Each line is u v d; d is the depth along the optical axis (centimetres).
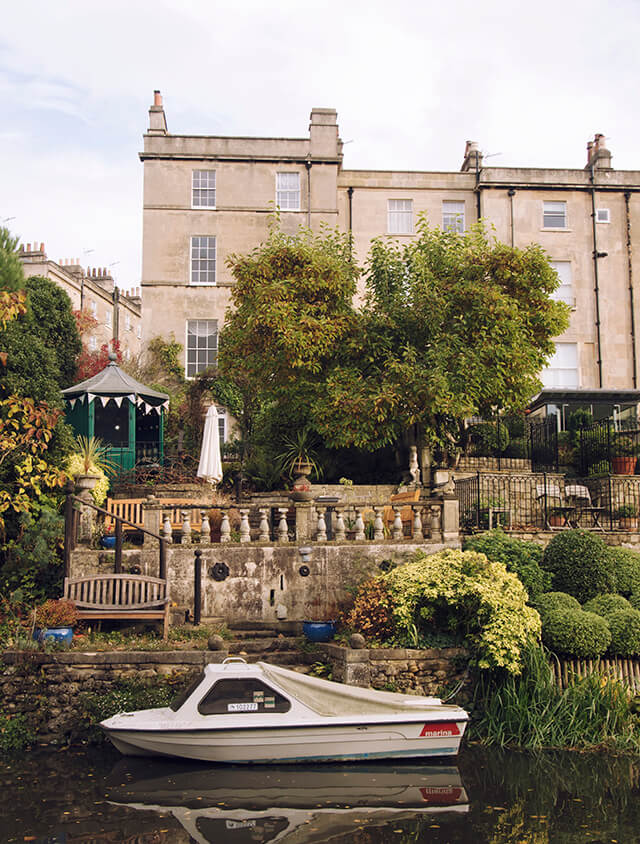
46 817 745
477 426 2158
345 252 1939
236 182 2692
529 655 1062
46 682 1053
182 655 1074
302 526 1333
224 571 1289
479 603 1104
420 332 1725
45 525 1336
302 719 912
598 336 2731
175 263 2644
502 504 1627
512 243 2747
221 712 913
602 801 795
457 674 1085
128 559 1291
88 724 1019
